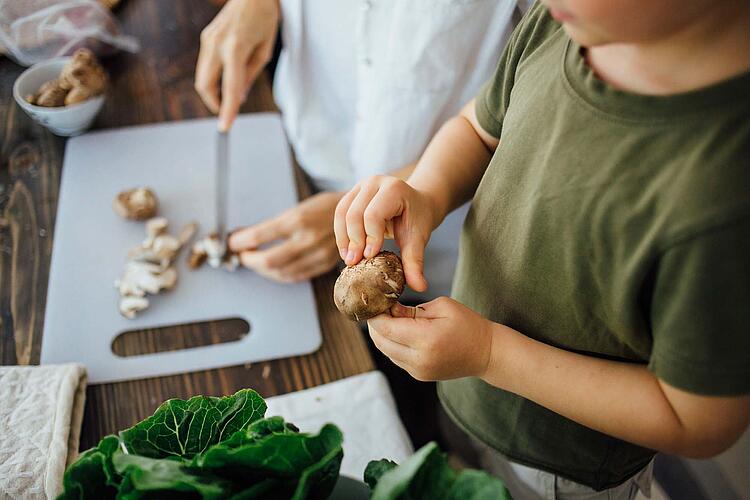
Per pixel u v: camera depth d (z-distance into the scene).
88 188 1.08
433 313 0.59
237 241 0.98
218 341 0.89
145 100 1.24
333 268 1.01
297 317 0.93
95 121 1.19
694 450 0.54
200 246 0.99
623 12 0.42
